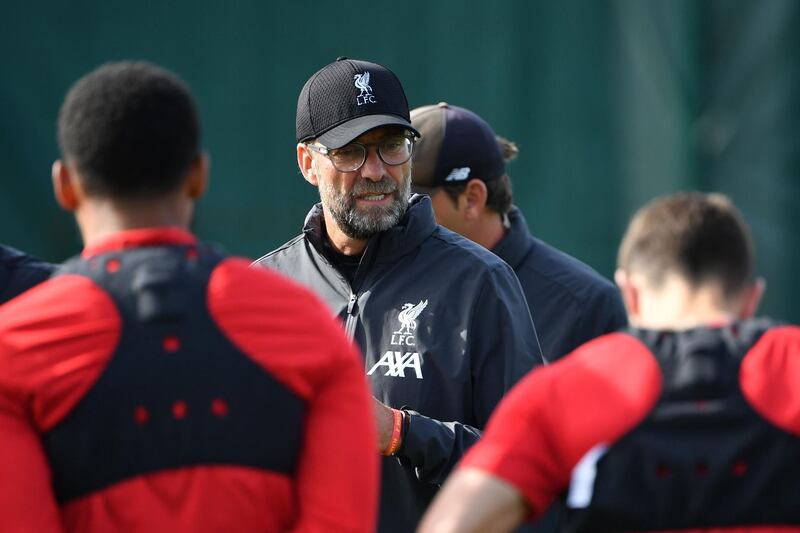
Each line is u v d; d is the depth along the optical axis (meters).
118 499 7.03
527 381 7.71
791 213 31.30
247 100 29.05
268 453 7.23
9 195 28.25
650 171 30.61
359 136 11.70
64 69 28.44
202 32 28.91
